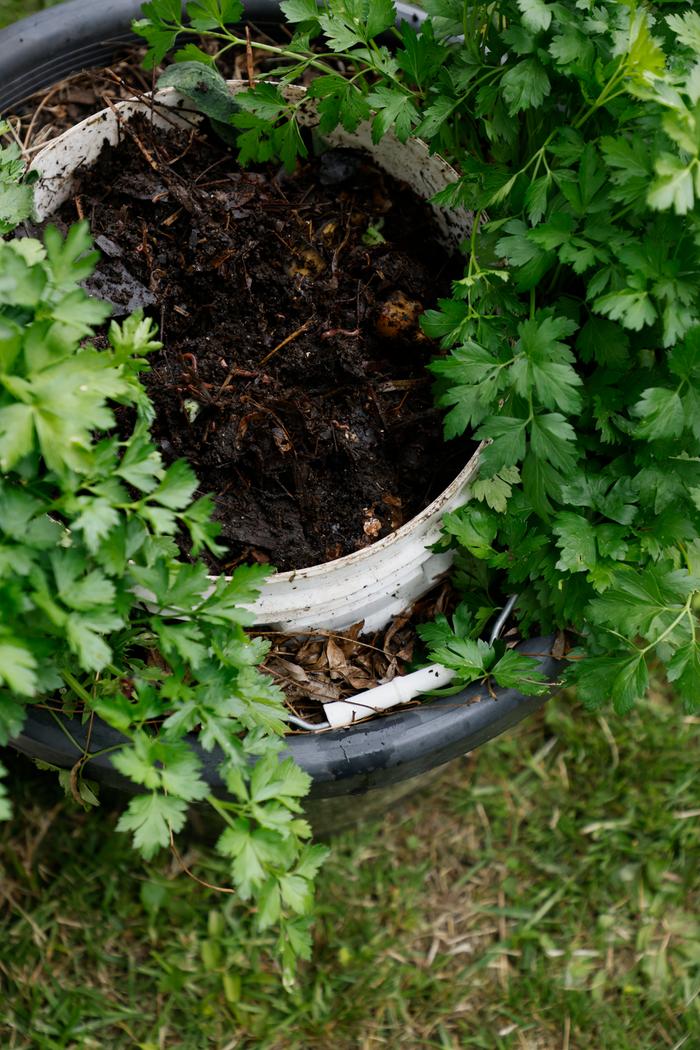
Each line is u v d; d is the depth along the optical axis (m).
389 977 1.62
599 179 1.10
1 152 1.21
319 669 1.28
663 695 1.82
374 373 1.32
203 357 1.28
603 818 1.75
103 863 1.65
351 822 1.60
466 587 1.27
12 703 0.91
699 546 1.26
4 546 0.86
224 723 0.98
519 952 1.67
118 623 0.89
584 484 1.18
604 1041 1.61
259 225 1.33
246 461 1.27
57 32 1.41
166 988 1.59
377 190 1.43
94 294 1.27
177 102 1.38
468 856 1.72
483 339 1.17
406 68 1.22
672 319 1.04
